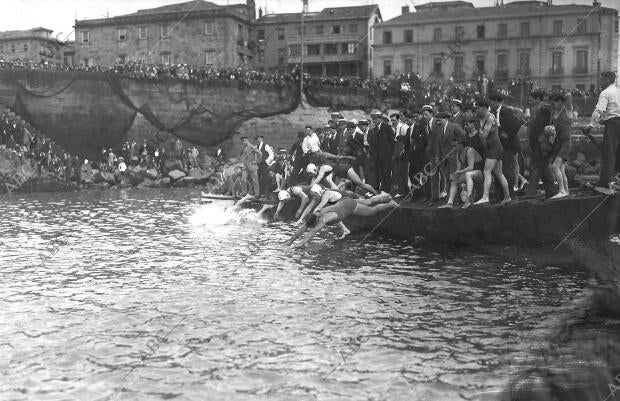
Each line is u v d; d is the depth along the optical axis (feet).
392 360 21.09
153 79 154.92
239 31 206.08
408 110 54.39
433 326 24.82
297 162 64.64
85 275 35.35
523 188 47.06
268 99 162.81
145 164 143.74
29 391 18.76
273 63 216.74
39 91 146.41
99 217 67.31
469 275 34.24
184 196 104.22
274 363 20.95
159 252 43.06
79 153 149.38
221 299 29.53
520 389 14.89
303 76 164.04
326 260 39.65
